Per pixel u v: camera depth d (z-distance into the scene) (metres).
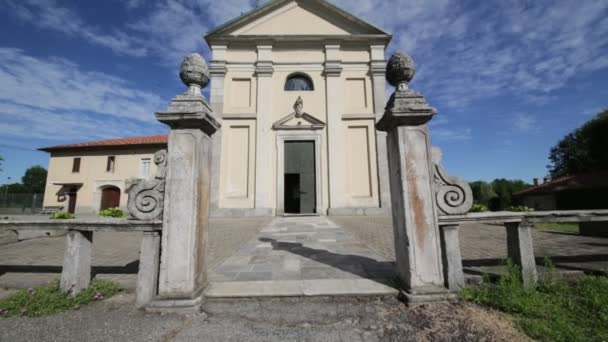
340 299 2.66
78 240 2.78
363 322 2.24
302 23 13.27
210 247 5.28
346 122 12.66
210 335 2.06
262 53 12.85
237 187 12.05
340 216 11.43
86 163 20.31
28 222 2.76
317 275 3.33
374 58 13.02
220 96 12.44
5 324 2.23
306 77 13.20
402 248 2.75
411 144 2.76
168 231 2.54
